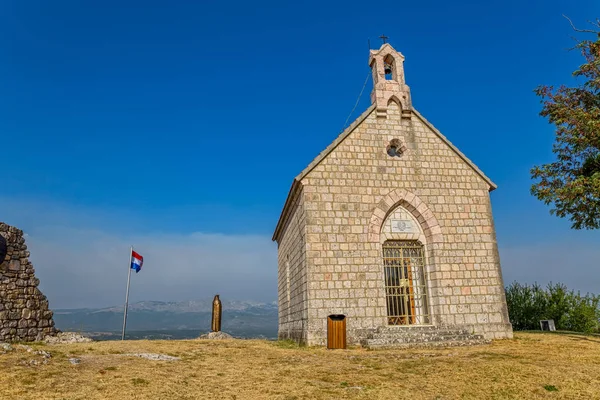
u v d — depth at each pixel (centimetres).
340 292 1752
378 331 1716
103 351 1354
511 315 3012
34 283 1836
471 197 1981
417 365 1178
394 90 2053
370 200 1884
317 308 1720
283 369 1162
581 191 1672
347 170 1902
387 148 1980
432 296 1850
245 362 1277
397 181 1936
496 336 1808
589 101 1819
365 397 877
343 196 1866
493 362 1185
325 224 1817
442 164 1998
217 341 1948
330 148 1906
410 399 866
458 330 1750
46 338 1820
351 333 1708
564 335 1936
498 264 1908
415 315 1862
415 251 1934
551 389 927
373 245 1828
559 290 2941
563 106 1814
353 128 1958
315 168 1878
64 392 819
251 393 899
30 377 901
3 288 1716
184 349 1531
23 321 1758
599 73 1753
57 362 1073
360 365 1208
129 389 866
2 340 1666
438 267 1862
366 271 1792
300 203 1936
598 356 1290
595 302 2836
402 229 1920
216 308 2784
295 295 2067
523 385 954
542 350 1447
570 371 1070
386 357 1336
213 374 1082
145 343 1706
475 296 1852
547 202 1842
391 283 1862
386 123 2009
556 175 1847
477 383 973
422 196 1941
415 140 2008
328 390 926
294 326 2067
